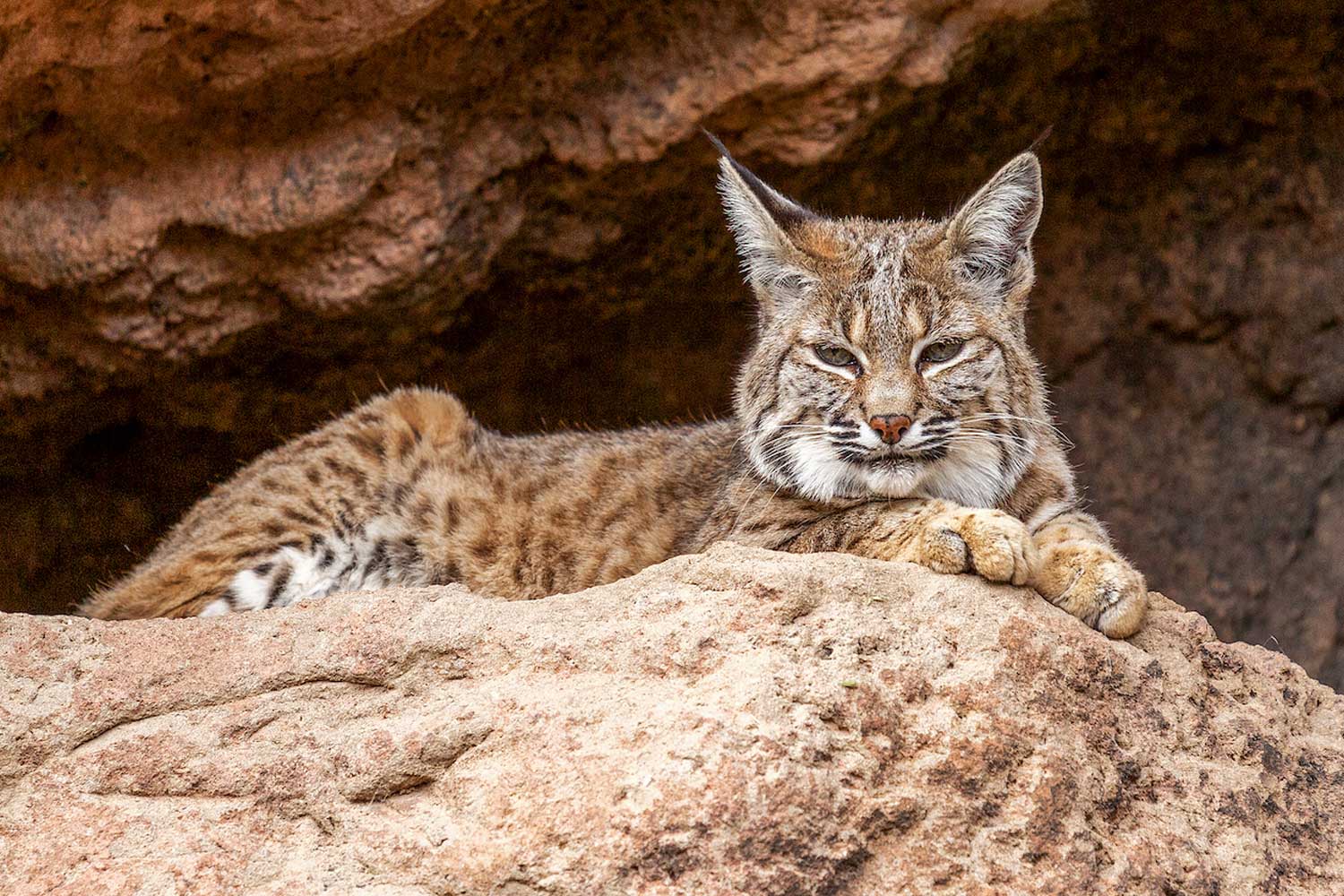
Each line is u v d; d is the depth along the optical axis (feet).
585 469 39.40
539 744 23.39
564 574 37.78
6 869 23.31
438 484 38.91
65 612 44.65
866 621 24.99
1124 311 49.70
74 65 35.68
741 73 38.96
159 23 35.47
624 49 39.22
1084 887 22.77
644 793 22.08
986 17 39.83
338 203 38.45
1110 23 42.16
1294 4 42.73
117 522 44.88
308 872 22.98
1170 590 49.83
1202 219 48.24
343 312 39.99
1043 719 24.31
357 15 36.14
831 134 40.01
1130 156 47.11
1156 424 50.34
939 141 43.37
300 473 38.32
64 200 37.52
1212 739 26.02
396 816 23.43
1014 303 34.17
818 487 33.14
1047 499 34.09
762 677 23.53
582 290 43.73
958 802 23.02
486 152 39.52
